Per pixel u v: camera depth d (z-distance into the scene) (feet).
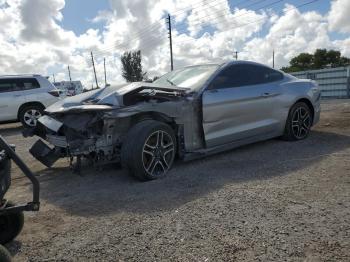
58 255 9.45
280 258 8.59
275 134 20.85
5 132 37.70
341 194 12.27
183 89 17.22
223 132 18.08
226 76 18.62
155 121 15.78
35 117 38.73
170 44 133.80
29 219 11.92
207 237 9.83
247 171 15.75
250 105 19.03
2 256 7.30
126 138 15.15
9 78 38.24
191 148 17.24
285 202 11.85
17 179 17.17
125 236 10.22
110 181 15.70
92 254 9.37
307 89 21.97
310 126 22.44
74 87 155.84
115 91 16.30
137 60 182.91
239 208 11.60
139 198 13.23
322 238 9.39
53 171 18.21
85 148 14.99
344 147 19.22
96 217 11.75
